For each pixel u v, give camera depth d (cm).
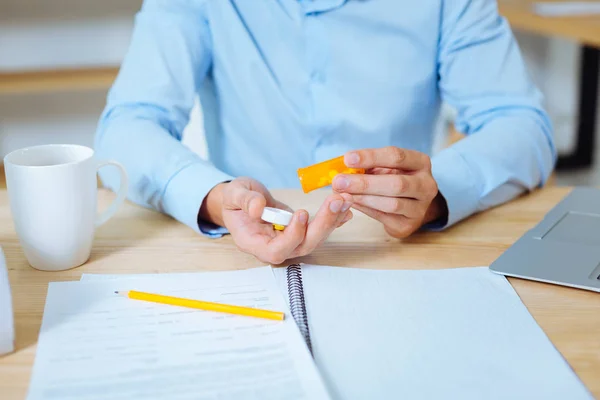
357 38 111
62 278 68
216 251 76
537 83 314
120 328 58
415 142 120
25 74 243
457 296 64
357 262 73
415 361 53
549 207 92
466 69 112
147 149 89
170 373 51
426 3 110
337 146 116
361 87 113
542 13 215
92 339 56
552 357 54
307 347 54
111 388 49
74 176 67
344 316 60
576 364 53
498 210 91
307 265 71
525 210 91
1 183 226
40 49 256
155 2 112
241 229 72
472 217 88
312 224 69
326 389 49
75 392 49
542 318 61
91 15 256
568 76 312
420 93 115
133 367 52
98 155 97
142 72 106
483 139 96
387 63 112
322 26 111
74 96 265
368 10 111
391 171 77
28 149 70
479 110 111
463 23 111
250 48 113
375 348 55
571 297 65
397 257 74
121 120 99
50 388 49
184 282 67
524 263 71
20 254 74
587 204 89
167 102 105
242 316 59
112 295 64
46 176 66
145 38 108
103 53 261
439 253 76
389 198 73
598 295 65
